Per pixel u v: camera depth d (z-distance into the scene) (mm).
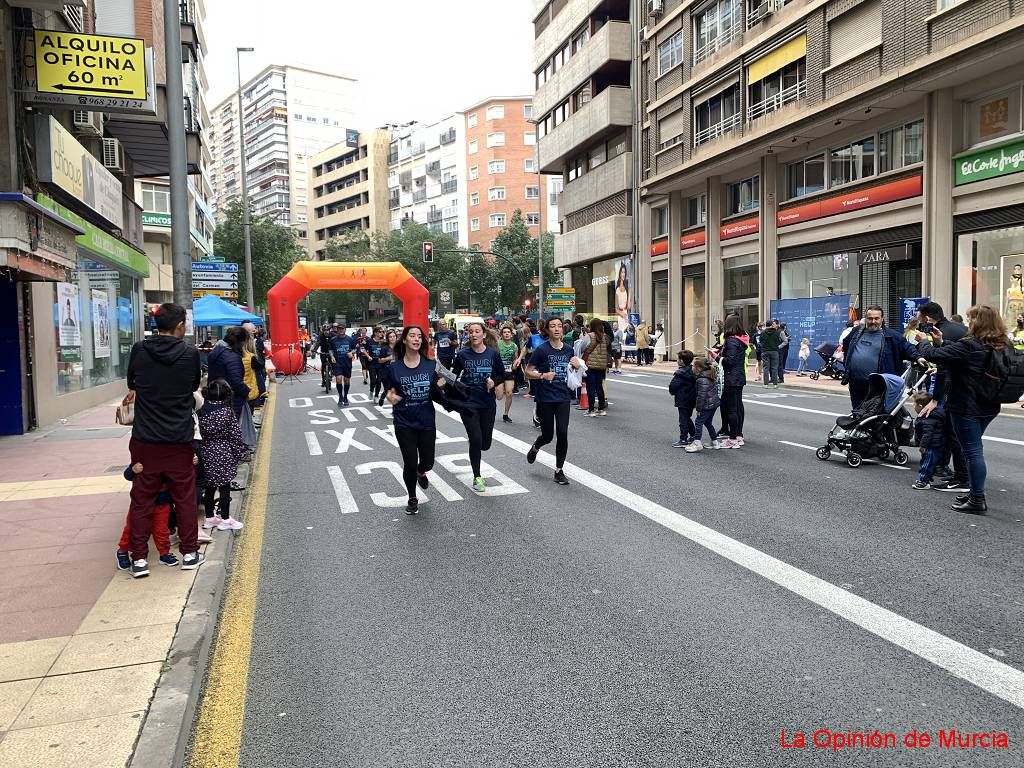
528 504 7027
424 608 4508
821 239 22609
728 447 9828
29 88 11500
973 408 6148
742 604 4422
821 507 6625
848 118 20234
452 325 38094
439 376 6844
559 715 3230
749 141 23922
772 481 7738
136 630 3973
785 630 4039
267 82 114188
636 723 3150
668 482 7820
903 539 5605
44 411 12695
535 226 74562
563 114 39281
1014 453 8805
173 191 9031
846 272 21859
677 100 29641
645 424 12219
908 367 8891
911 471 8078
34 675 3449
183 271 9133
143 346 4887
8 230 8922
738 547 5520
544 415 7965
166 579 4828
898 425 8359
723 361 9797
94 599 4457
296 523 6578
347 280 25844
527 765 2861
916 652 3734
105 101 11844
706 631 4055
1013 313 16375
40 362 12586
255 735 3133
